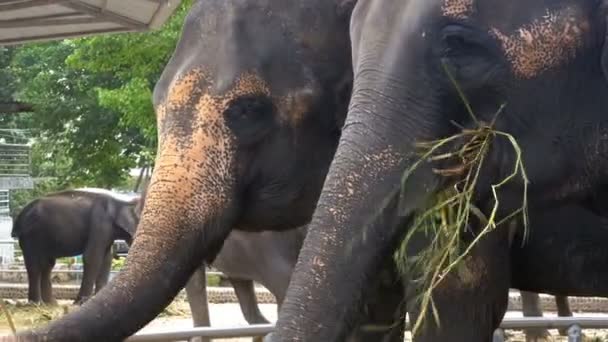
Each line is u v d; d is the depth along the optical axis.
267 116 4.90
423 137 3.32
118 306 4.28
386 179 3.26
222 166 4.82
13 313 15.30
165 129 4.87
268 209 5.01
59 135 24.88
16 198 34.59
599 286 4.43
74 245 17.73
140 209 5.21
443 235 3.37
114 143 23.81
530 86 3.35
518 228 4.30
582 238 4.35
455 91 3.35
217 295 17.05
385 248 3.25
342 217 3.19
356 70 3.45
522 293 9.51
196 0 5.20
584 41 3.35
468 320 4.21
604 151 3.40
